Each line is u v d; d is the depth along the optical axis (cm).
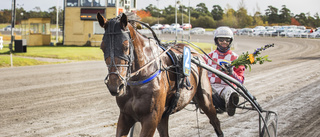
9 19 9538
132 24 309
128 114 319
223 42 442
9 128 506
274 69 1388
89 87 905
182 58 354
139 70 294
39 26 2966
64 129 503
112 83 265
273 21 8375
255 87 939
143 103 302
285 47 2994
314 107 673
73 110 634
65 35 2752
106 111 629
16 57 1633
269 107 675
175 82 345
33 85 928
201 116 596
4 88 873
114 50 269
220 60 445
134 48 296
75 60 1747
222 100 429
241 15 7112
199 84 396
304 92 851
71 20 2716
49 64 1538
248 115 603
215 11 8806
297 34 4441
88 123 540
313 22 8300
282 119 576
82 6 2675
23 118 569
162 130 372
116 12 2588
